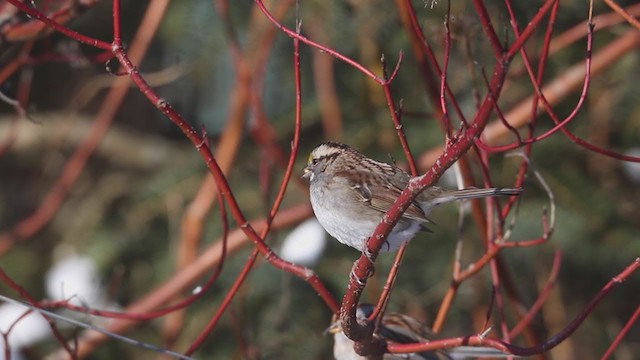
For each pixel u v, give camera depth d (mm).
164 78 11203
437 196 7578
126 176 13273
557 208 11039
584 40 10930
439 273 11258
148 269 11742
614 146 11312
